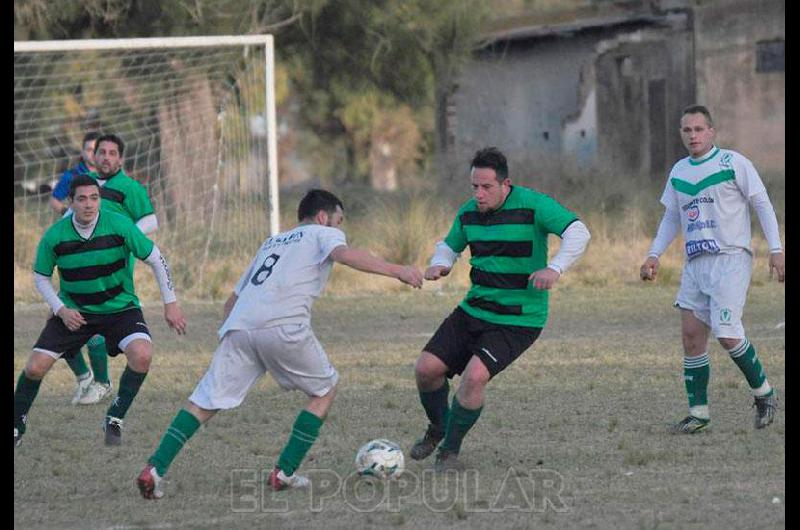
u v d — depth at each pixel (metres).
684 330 22.97
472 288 20.28
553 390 27.81
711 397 26.42
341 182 102.06
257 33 68.56
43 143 71.12
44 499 18.95
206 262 54.53
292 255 18.62
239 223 61.16
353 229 57.88
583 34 83.94
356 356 34.00
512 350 19.67
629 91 81.50
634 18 81.25
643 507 17.55
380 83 76.94
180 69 68.25
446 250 20.58
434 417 20.67
